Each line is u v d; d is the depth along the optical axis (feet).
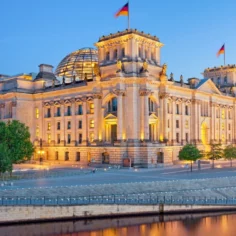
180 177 268.82
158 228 174.29
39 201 182.91
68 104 428.15
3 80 487.61
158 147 366.02
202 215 199.11
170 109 413.39
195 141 444.55
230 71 541.34
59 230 169.37
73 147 414.00
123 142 358.02
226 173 297.94
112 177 268.21
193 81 452.35
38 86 464.65
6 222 166.81
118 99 361.10
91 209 182.09
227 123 515.91
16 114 446.19
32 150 294.66
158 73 389.39
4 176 269.85
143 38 377.50
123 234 164.35
